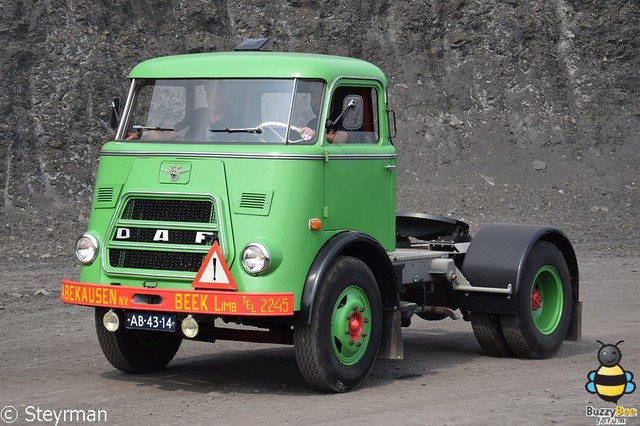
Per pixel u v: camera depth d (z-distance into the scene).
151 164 10.62
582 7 36.03
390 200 11.59
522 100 33.47
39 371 11.76
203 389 10.84
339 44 32.12
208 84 10.95
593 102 34.34
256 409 9.79
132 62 28.48
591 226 27.38
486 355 13.11
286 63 10.81
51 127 26.39
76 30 27.98
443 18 34.22
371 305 10.84
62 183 25.73
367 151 11.17
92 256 10.68
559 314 13.07
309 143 10.54
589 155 32.84
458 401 10.13
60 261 20.34
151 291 10.16
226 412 9.66
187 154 10.48
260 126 10.59
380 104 11.59
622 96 34.91
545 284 13.05
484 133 32.31
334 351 10.42
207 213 10.32
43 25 27.55
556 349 12.94
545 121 33.28
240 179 10.27
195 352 13.20
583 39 35.53
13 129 25.86
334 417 9.42
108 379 11.34
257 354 13.10
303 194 10.25
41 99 26.67
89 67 27.61
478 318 12.73
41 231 23.09
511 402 10.06
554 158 32.28
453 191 29.42
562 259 13.09
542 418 9.35
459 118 32.59
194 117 10.90
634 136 33.94
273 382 11.25
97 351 13.08
